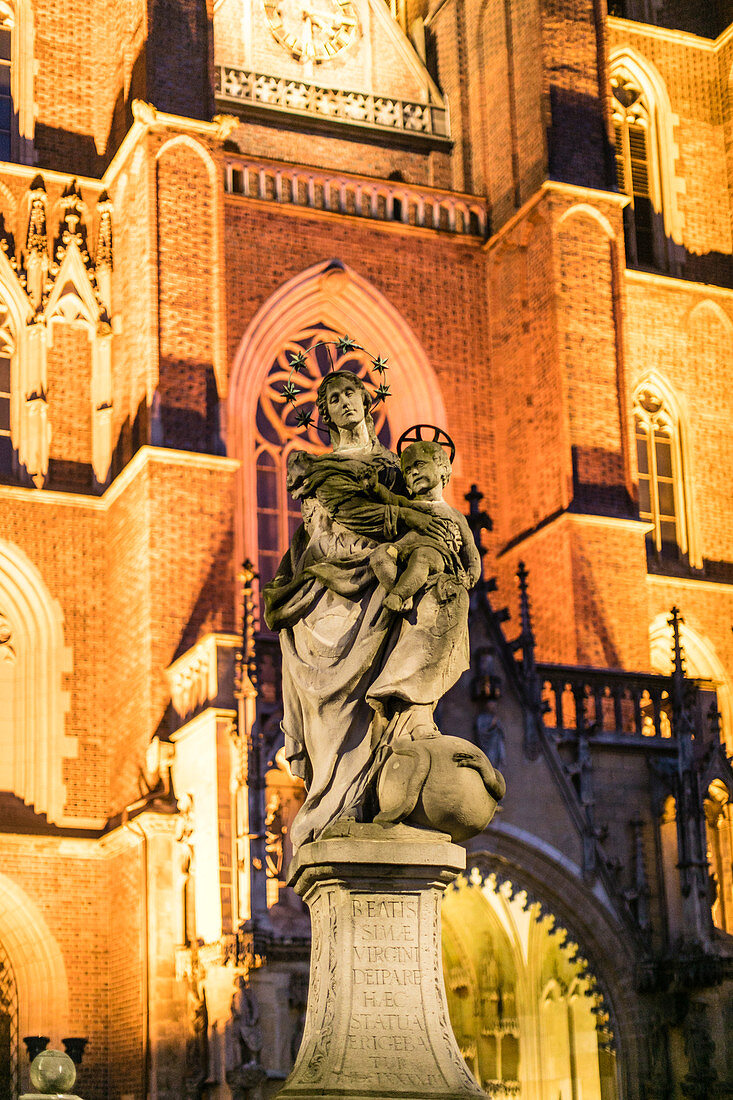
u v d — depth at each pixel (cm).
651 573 4528
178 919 3005
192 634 3553
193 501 3644
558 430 4116
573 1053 2902
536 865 2867
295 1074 792
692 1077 2798
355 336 4347
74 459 3959
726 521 4691
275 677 2994
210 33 4034
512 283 4397
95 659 3828
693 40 5056
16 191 4103
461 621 845
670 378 4700
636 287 4725
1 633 3819
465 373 4403
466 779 809
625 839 2962
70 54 4259
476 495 2752
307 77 4659
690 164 4975
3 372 4009
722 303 4822
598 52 4459
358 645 841
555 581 4012
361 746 841
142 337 3794
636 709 3089
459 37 4791
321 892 820
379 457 909
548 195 4253
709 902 2883
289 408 4244
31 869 3588
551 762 2927
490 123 4606
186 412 3722
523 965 3003
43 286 4019
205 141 3928
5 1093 3519
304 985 2770
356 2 4781
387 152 4684
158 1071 3050
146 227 3825
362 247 4378
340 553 863
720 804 3055
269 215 4288
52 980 3528
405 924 811
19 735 3766
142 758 3472
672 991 2867
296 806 2898
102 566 3891
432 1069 782
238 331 4175
